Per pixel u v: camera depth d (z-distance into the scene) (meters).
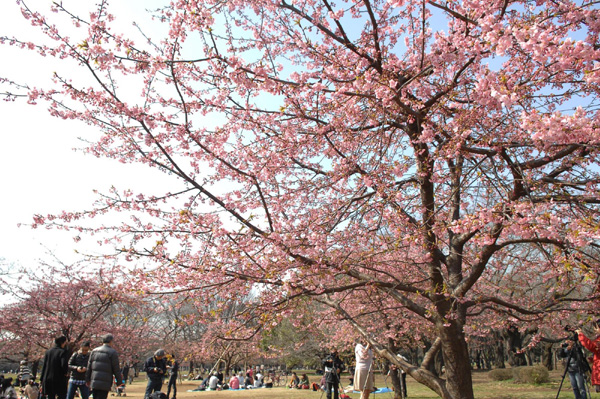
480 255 5.35
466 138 5.22
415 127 5.81
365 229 6.11
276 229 5.23
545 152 5.05
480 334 10.41
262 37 5.75
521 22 4.54
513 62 5.43
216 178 5.71
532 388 14.89
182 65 5.42
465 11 4.93
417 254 7.02
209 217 5.46
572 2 5.10
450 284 5.86
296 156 6.44
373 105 5.43
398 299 5.89
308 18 5.45
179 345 20.33
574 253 4.42
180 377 22.98
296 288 4.95
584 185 5.02
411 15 6.28
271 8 5.46
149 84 5.29
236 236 5.34
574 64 4.50
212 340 5.20
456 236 6.21
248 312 4.92
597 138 3.84
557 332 8.61
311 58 6.10
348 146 6.12
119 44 4.87
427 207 5.83
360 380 8.56
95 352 6.95
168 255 5.23
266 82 4.86
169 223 5.59
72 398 7.90
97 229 5.82
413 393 14.53
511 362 26.03
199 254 5.53
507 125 5.68
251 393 14.82
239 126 6.00
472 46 4.61
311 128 6.43
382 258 6.63
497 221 4.70
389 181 5.59
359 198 5.77
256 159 5.74
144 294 5.21
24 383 12.52
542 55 4.00
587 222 3.98
